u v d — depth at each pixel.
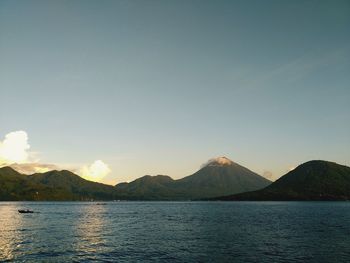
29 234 87.81
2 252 61.59
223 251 61.47
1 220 137.62
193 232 90.62
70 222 127.62
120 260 54.56
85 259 55.44
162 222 126.12
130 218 150.62
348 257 55.47
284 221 123.69
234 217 148.25
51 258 56.34
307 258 54.91
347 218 136.75
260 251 61.16
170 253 59.97
